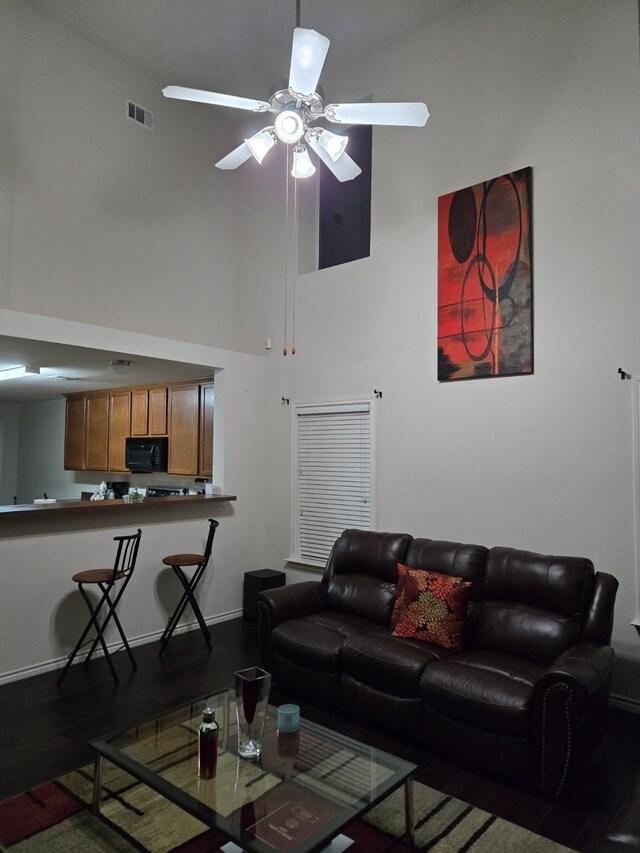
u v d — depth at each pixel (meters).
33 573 3.74
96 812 2.27
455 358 4.11
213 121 5.70
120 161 4.91
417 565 3.60
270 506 5.41
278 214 5.52
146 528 4.43
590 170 3.57
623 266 3.43
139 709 3.23
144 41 4.67
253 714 2.19
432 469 4.23
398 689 2.91
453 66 4.26
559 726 2.38
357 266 4.80
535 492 3.72
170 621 4.32
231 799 1.91
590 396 3.52
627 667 3.31
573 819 2.29
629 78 3.45
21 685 3.54
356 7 4.25
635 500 3.32
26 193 4.29
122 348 4.22
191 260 5.48
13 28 4.21
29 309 4.28
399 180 4.55
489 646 3.13
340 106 2.79
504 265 3.90
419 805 2.38
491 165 4.03
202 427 5.47
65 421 7.14
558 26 3.75
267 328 5.53
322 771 2.08
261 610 3.68
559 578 3.04
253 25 4.45
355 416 4.77
